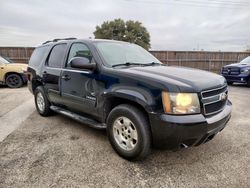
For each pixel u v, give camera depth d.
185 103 2.24
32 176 2.31
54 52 4.11
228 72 10.02
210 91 2.45
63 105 3.90
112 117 2.74
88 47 3.27
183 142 2.29
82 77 3.18
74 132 3.62
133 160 2.63
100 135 3.48
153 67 3.08
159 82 2.32
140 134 2.43
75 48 3.55
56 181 2.23
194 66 17.52
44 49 4.53
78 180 2.25
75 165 2.54
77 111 3.55
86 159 2.69
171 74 2.62
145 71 2.71
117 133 2.76
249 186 2.16
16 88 9.00
